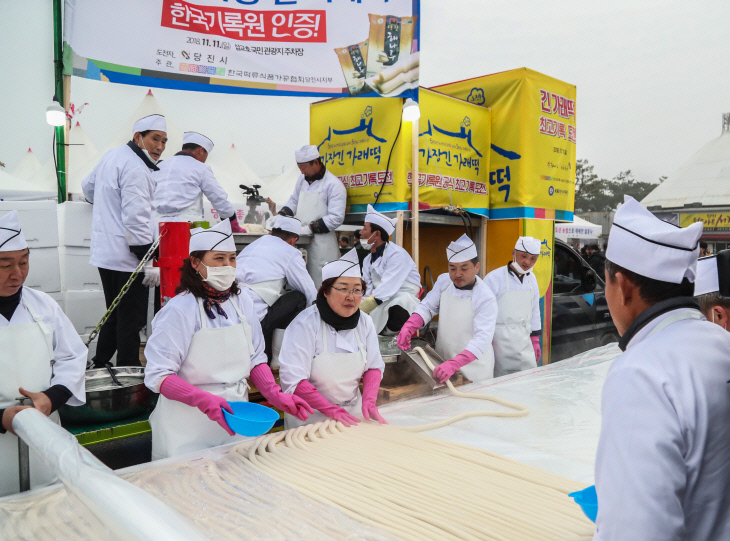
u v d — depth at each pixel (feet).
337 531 4.61
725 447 2.90
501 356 13.80
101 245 12.48
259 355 8.32
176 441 7.42
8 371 6.68
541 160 16.92
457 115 15.85
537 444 7.19
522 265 13.69
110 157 12.62
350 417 8.01
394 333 14.34
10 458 6.75
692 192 41.11
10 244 6.54
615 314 3.57
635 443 2.83
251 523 4.73
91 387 8.43
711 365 3.00
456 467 6.16
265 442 6.88
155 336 7.31
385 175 15.05
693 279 3.30
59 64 11.55
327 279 8.21
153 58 10.89
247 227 15.40
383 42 12.36
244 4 11.41
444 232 18.16
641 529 2.69
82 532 4.66
